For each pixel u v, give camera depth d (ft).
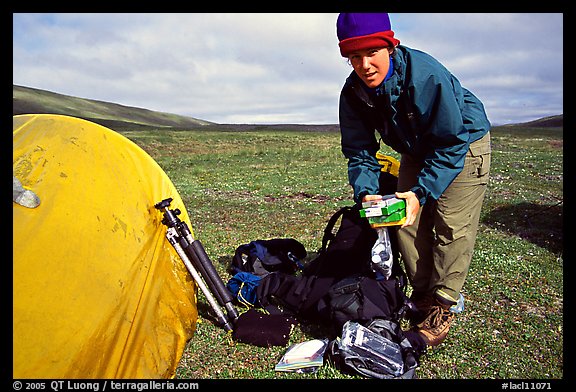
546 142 79.66
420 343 11.84
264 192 36.09
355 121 12.34
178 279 13.16
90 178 11.05
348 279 12.78
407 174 13.12
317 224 25.30
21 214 8.45
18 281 7.57
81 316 8.37
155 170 15.06
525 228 24.02
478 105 12.07
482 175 11.96
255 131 120.37
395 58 10.45
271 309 14.16
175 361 11.23
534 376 11.46
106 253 9.97
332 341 11.74
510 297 15.60
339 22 10.16
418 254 13.12
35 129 11.19
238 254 17.37
